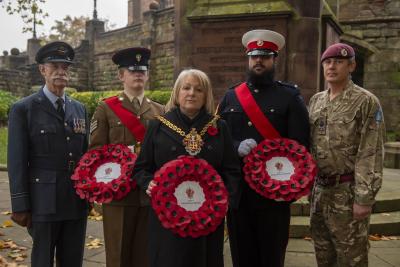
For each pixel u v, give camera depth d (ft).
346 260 9.53
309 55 18.84
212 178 7.79
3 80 72.64
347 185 9.41
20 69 78.74
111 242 9.96
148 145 8.49
